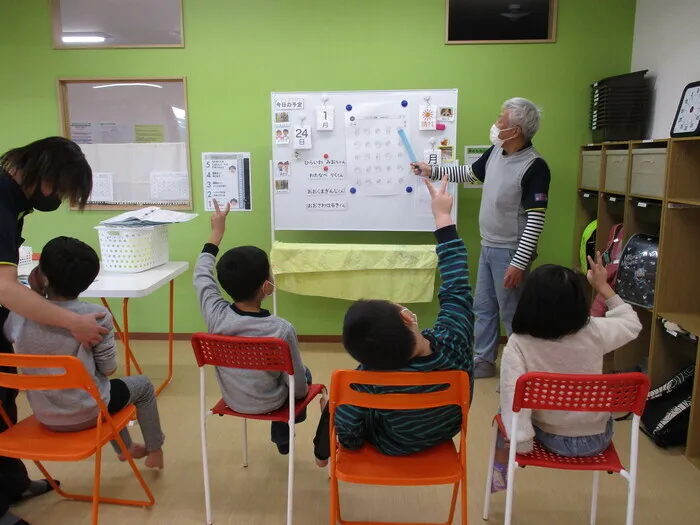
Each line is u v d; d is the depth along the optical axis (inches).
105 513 86.4
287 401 83.1
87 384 70.7
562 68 145.9
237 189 154.5
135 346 158.7
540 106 147.6
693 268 106.5
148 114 153.6
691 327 98.7
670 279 106.9
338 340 162.1
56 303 77.6
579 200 149.7
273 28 147.8
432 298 151.7
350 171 145.6
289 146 145.3
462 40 145.9
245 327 79.0
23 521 82.0
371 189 146.2
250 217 156.7
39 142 73.7
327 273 146.6
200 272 84.6
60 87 151.8
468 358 69.4
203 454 82.7
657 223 121.8
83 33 150.4
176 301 161.5
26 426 79.7
